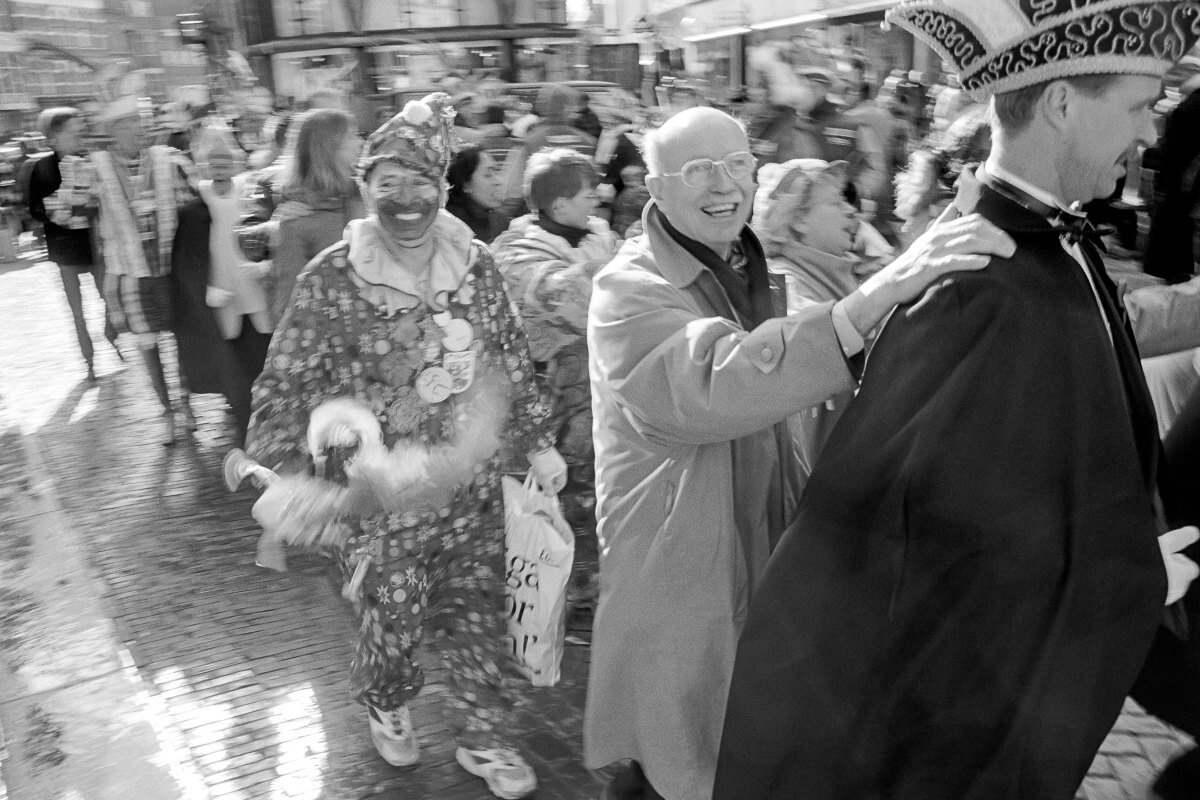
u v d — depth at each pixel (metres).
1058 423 1.64
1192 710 2.12
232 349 5.34
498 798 2.87
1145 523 1.69
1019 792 1.74
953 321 1.65
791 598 1.83
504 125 9.09
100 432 6.49
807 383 1.83
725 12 14.43
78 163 7.23
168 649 3.79
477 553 2.79
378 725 3.01
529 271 3.49
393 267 2.57
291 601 4.15
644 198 5.91
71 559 4.61
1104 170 1.67
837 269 2.99
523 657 2.73
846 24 11.18
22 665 3.73
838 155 8.05
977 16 1.61
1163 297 2.23
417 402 2.61
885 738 1.79
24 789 3.02
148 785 2.99
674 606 2.20
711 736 2.27
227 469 2.64
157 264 5.62
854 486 1.74
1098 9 1.51
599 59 14.04
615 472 2.22
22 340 9.13
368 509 2.57
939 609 1.71
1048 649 1.67
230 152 5.38
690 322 2.03
